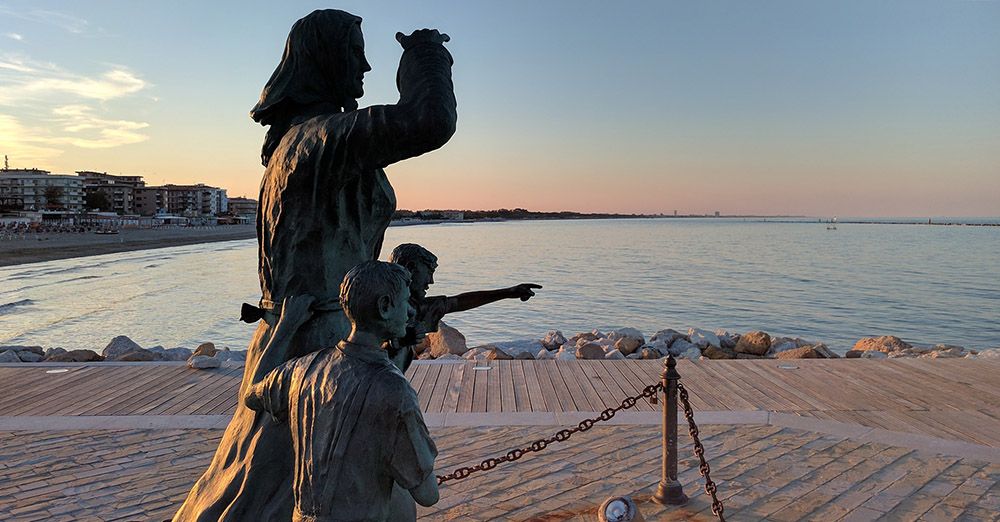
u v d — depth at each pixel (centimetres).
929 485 553
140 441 681
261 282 282
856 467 593
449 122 233
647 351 1184
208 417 762
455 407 793
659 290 3656
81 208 15850
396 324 221
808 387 881
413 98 233
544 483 566
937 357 1107
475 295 284
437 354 1245
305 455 216
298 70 280
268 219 269
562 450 646
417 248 274
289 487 240
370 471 212
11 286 3809
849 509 510
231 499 241
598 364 1037
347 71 281
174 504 530
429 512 511
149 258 6438
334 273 266
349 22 279
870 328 2509
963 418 739
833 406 790
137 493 551
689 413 511
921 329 2488
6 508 521
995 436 675
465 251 7662
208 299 3281
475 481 572
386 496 219
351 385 211
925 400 813
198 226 16238
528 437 682
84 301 3172
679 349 1277
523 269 5050
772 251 7894
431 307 274
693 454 630
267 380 234
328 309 263
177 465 614
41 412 784
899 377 934
